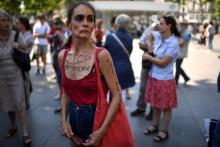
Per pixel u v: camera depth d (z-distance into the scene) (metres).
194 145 5.40
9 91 5.27
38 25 11.63
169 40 5.32
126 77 6.40
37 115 6.90
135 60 16.48
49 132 5.92
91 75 2.67
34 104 7.73
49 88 9.41
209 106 7.75
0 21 5.00
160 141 5.55
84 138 2.79
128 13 40.34
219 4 37.38
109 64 2.67
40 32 11.59
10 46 5.15
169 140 5.59
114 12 39.56
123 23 6.41
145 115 6.93
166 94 5.42
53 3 38.03
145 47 6.59
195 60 16.75
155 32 5.69
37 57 11.70
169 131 6.02
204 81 10.81
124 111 2.79
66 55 2.80
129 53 6.48
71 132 2.82
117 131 2.71
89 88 2.69
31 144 5.38
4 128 6.15
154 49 5.50
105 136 2.68
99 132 2.63
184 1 44.25
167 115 5.58
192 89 9.55
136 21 40.53
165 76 5.40
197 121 6.62
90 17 2.67
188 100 8.27
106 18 39.28
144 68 6.72
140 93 6.87
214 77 11.61
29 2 27.78
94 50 2.70
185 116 6.95
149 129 5.89
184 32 9.47
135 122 6.50
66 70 2.78
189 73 12.44
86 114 2.72
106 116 2.66
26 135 5.37
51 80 10.50
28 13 30.66
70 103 2.88
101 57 2.64
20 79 5.30
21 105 5.33
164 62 5.29
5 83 5.23
